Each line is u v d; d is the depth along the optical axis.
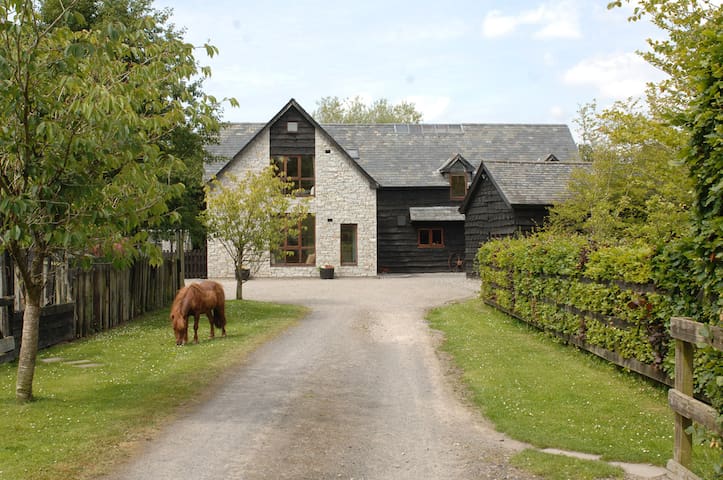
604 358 10.05
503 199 25.92
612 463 5.83
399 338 13.66
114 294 15.55
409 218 36.69
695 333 4.73
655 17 10.07
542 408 7.67
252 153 32.69
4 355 10.53
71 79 6.85
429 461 6.00
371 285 28.02
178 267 21.28
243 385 9.17
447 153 38.91
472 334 13.59
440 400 8.37
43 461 5.85
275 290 26.09
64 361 10.86
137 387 8.88
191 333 14.39
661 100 10.92
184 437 6.69
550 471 5.59
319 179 33.16
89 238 7.94
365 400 8.36
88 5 17.78
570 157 39.44
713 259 4.91
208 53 8.13
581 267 10.70
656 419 7.11
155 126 7.61
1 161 7.29
